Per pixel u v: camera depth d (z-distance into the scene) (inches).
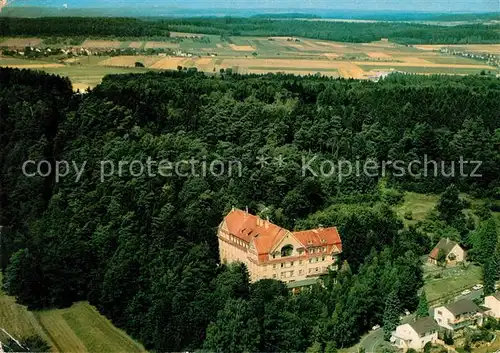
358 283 6161.4
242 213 7003.0
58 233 7632.9
